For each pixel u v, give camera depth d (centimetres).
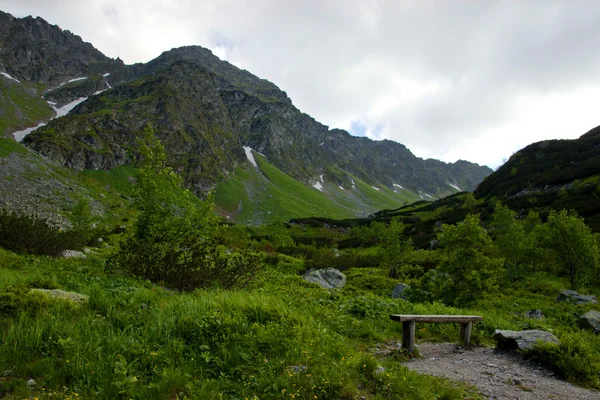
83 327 682
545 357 841
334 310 1223
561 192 7588
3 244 1755
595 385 740
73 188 9875
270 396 538
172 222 1689
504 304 2195
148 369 602
